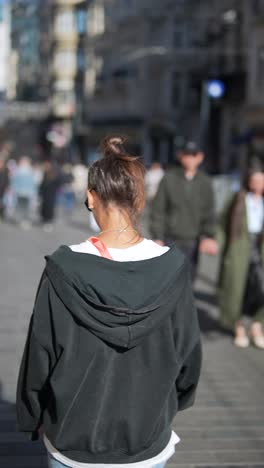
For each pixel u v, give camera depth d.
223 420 4.93
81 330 2.15
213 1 37.94
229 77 34.22
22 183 19.47
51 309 2.16
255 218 6.79
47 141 62.06
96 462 2.18
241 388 5.64
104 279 2.16
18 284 10.05
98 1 50.91
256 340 6.92
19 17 56.72
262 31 31.47
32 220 21.89
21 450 4.28
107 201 2.29
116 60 47.78
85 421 2.14
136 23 44.84
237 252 6.74
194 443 4.50
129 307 2.16
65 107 58.81
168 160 43.06
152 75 43.97
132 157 2.33
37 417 2.26
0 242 15.30
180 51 40.72
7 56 58.91
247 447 4.47
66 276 2.16
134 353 2.20
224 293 6.82
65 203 24.09
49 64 59.22
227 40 36.00
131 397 2.18
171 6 41.50
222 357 6.52
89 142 54.34
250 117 32.84
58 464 2.21
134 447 2.19
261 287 6.74
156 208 6.98
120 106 47.44
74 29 56.00
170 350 2.22
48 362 2.19
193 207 6.92
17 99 62.94
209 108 37.62
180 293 2.24
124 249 2.27
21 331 7.21
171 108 42.31
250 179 6.78
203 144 32.72
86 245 2.28
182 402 2.44
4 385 5.46
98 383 2.15
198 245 7.06
